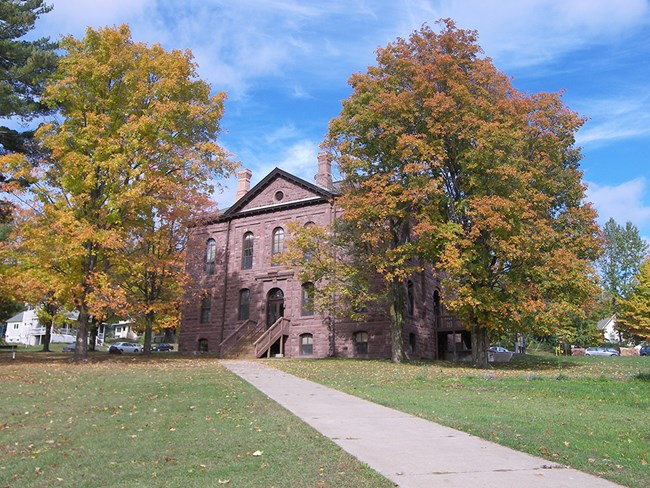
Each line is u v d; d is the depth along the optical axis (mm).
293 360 30641
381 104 27609
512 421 10539
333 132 30172
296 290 37812
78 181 25188
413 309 37281
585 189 31281
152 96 27219
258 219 40969
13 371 20609
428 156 26531
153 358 30656
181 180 27531
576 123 29969
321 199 38375
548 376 21625
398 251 27812
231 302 40375
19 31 28422
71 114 26172
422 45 29078
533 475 6570
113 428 9727
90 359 28000
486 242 26500
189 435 8992
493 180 25891
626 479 6410
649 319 44156
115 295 25156
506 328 28047
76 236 23594
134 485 6195
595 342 59625
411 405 12742
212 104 28578
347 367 25297
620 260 70688
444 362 31219
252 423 10109
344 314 32062
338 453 7625
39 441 8625
